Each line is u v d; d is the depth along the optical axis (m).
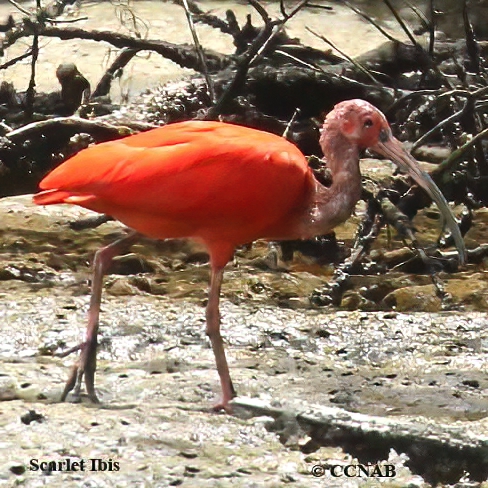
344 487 8.02
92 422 8.73
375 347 11.12
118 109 18.22
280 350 10.98
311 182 9.88
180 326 11.41
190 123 9.73
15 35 17.81
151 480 7.91
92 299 9.41
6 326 11.19
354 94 18.72
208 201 9.24
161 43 18.47
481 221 15.72
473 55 17.84
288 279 13.37
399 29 24.92
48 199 9.17
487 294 13.05
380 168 17.12
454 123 16.41
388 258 14.27
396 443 8.60
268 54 18.31
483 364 10.74
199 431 8.70
